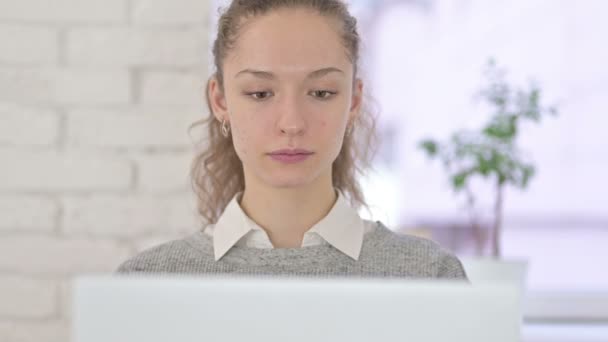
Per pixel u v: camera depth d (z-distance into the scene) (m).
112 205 1.69
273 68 0.94
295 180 0.96
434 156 2.10
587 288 2.29
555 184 2.29
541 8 2.31
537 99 2.06
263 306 0.52
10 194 1.68
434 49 2.40
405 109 2.42
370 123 1.43
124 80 1.69
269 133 0.95
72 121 1.69
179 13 1.70
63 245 1.69
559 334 2.04
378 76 2.42
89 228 1.69
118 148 1.70
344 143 1.32
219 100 1.14
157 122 1.70
